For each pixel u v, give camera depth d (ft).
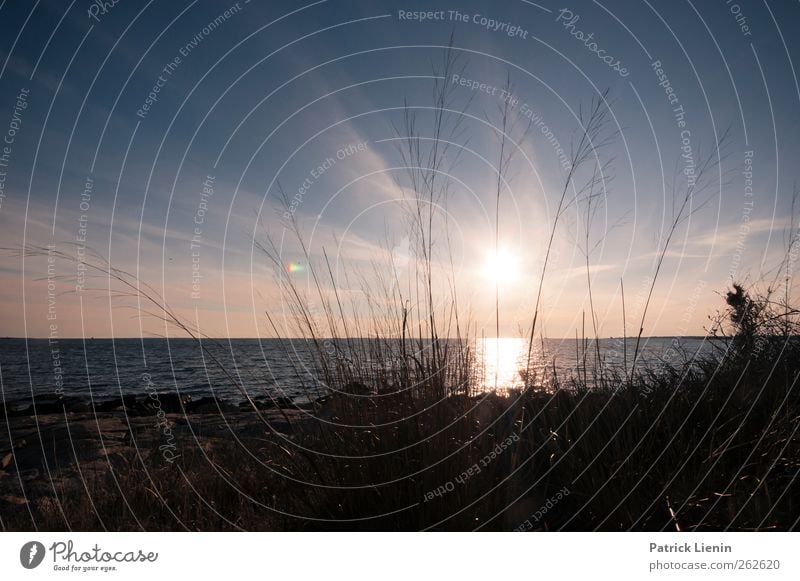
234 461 11.69
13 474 12.84
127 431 17.25
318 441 9.61
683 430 9.62
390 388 9.81
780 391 10.00
